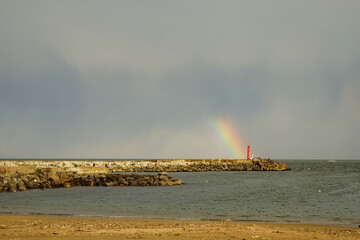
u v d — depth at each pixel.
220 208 46.53
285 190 77.06
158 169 162.38
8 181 70.00
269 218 38.38
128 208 45.06
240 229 26.84
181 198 58.97
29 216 34.66
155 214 40.03
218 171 175.62
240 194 67.56
